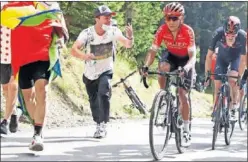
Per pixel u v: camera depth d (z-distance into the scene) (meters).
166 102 8.83
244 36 11.71
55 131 11.81
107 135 11.66
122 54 24.55
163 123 8.71
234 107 11.30
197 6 57.94
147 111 18.67
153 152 8.40
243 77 12.00
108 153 9.16
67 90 16.80
